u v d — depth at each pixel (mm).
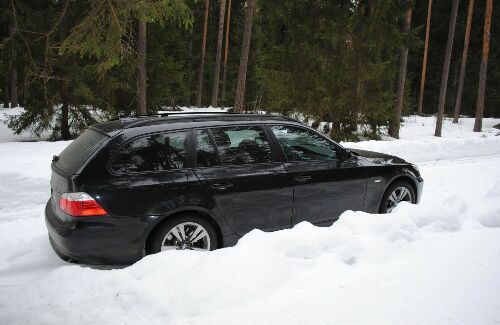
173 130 4195
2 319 2652
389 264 3312
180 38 29156
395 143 11500
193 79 37938
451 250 3551
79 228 3656
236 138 4488
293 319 2584
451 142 12102
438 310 2633
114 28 6676
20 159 8125
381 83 14352
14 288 3066
